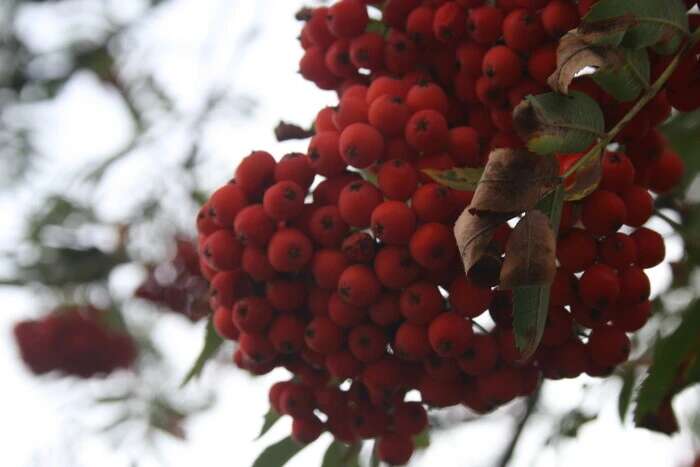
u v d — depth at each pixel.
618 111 0.53
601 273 0.53
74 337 1.11
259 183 0.55
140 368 1.15
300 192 0.54
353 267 0.54
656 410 0.57
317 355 0.56
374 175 0.56
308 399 0.57
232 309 0.56
